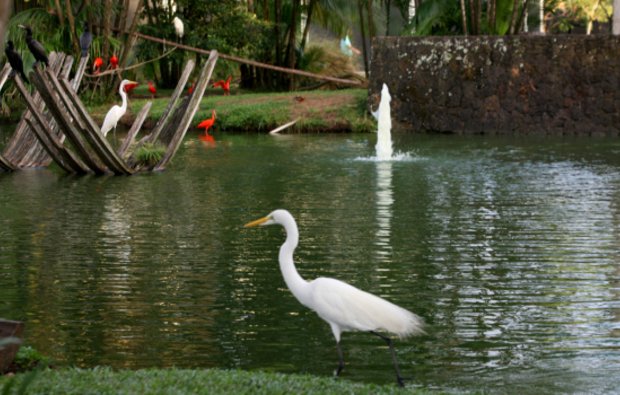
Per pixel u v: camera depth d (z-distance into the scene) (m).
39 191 16.77
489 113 27.12
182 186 17.22
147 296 9.85
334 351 8.13
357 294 7.12
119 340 8.41
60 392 6.20
